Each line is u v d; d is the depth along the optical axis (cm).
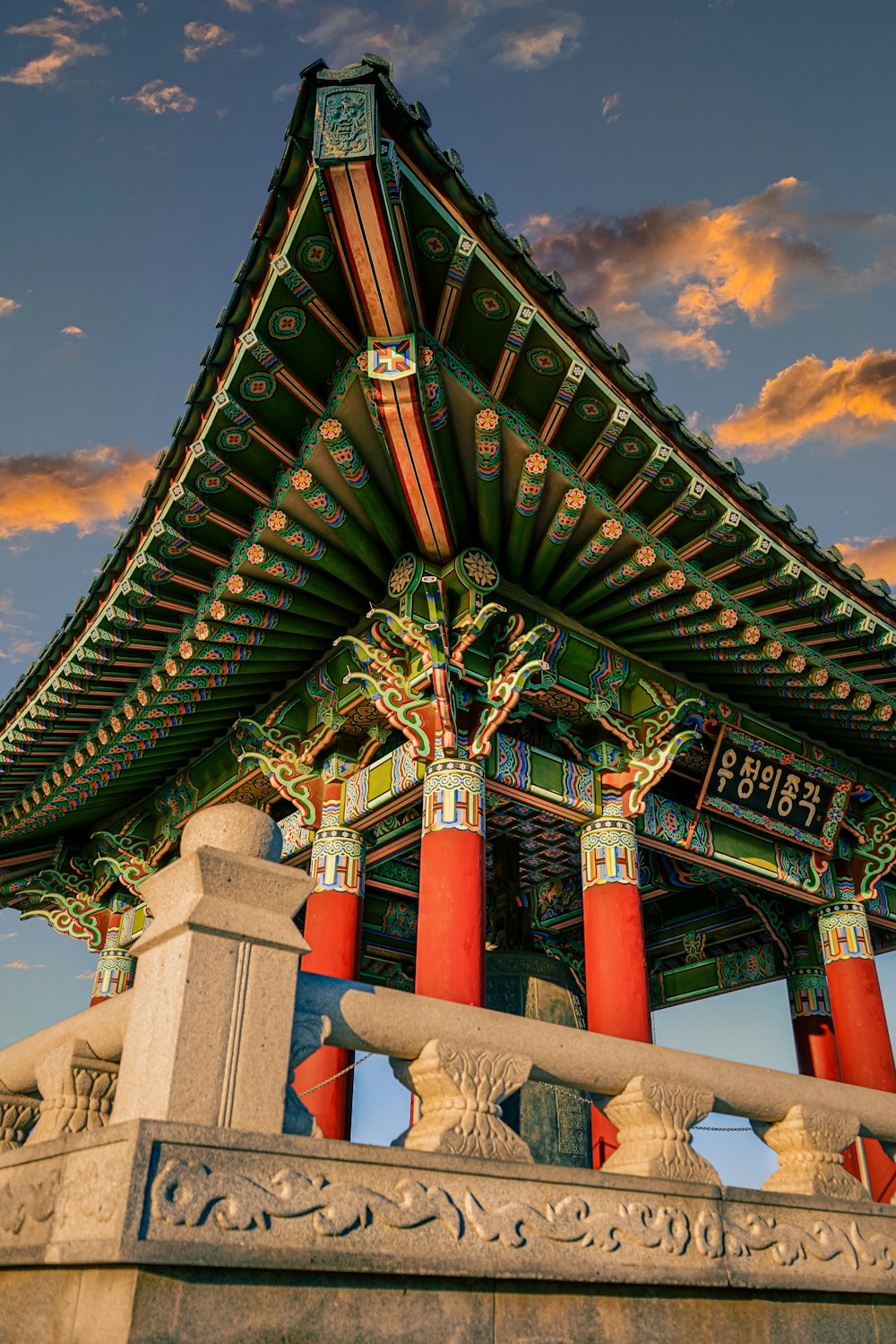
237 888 500
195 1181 415
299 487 1072
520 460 1075
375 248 848
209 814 548
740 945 1952
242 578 1198
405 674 1252
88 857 1995
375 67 802
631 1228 565
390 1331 450
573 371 990
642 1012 1203
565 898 1889
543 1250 519
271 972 494
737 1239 620
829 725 1551
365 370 935
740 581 1241
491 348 991
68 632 1355
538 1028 621
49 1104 597
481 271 916
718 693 1487
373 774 1359
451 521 1130
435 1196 494
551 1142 1065
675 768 1559
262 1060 473
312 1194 448
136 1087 462
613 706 1359
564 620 1320
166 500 1118
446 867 1113
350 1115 1259
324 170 785
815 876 1616
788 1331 623
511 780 1254
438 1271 471
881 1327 681
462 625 1180
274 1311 419
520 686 1195
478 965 1062
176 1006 461
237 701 1522
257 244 889
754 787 1522
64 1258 413
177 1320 391
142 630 1309
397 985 2120
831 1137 739
